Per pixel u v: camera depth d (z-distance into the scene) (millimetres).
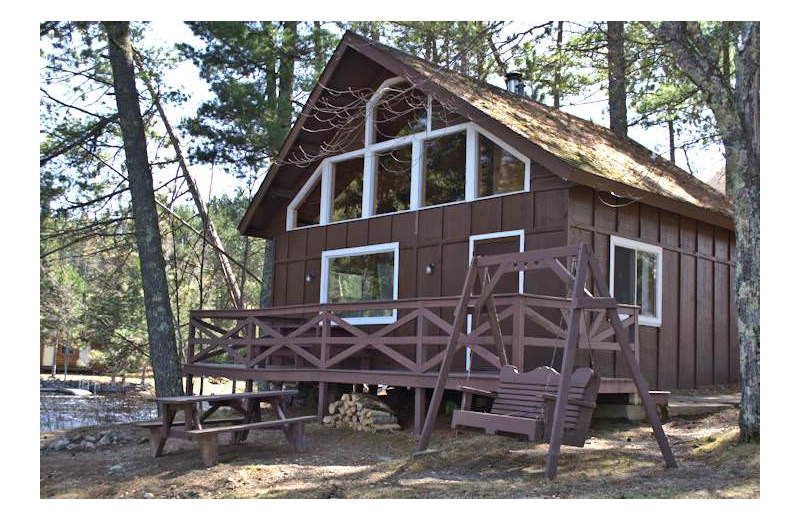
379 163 13828
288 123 18234
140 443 9773
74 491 7043
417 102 13242
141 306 29562
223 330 13586
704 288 13164
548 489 6066
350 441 9453
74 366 41219
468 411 7398
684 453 7480
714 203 13633
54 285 33875
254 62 18109
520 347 8609
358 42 12859
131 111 14242
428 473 7059
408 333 12531
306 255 14828
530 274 10812
